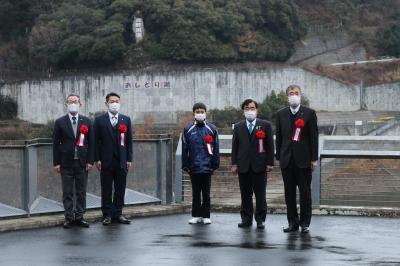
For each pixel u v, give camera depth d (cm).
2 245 1281
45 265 1105
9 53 11050
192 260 1142
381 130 8675
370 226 1520
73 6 10919
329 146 1725
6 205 1512
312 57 11650
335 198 1814
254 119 1530
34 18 11462
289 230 1451
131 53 10388
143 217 1678
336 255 1188
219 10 10419
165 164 1806
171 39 10244
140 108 9838
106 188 1557
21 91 10044
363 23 12656
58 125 1516
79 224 1517
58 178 1616
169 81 9800
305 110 1458
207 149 1578
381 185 1805
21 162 1528
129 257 1167
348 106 10150
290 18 10988
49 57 10694
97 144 1562
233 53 10250
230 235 1407
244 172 1516
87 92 9931
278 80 9938
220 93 9819
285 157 1450
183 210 1769
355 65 10944
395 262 1130
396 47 11988
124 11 10600
